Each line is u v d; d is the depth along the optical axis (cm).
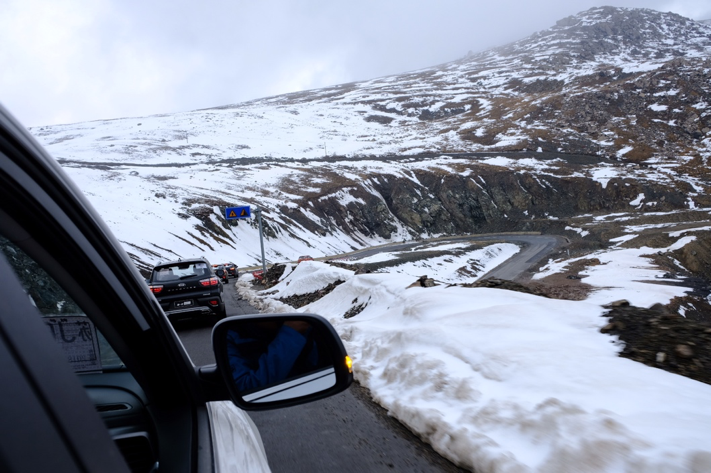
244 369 182
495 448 363
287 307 1351
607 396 386
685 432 309
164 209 8438
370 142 19738
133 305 145
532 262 7338
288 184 12488
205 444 156
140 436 154
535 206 12562
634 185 12344
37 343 66
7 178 95
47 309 146
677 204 11469
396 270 6412
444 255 7612
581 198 12475
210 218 8519
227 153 17700
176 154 17150
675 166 14075
